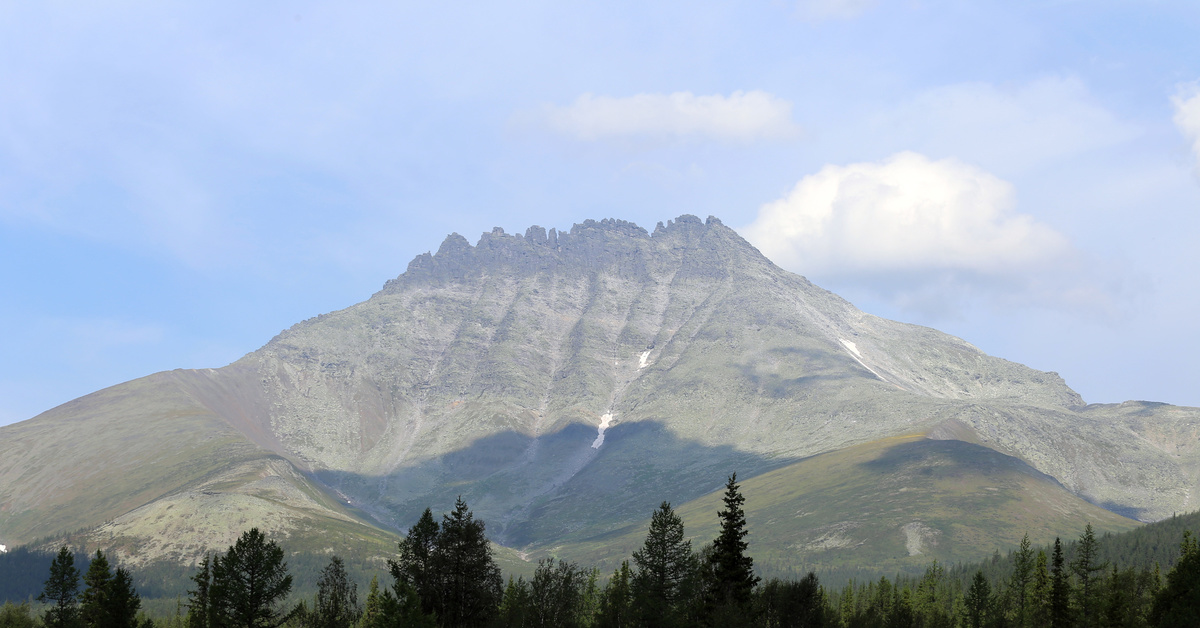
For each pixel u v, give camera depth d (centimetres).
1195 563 13338
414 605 10981
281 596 11612
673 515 12219
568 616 12462
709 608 11675
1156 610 13438
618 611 12062
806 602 13700
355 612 13100
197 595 11925
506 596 12469
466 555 11838
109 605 11900
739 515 12188
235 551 11294
